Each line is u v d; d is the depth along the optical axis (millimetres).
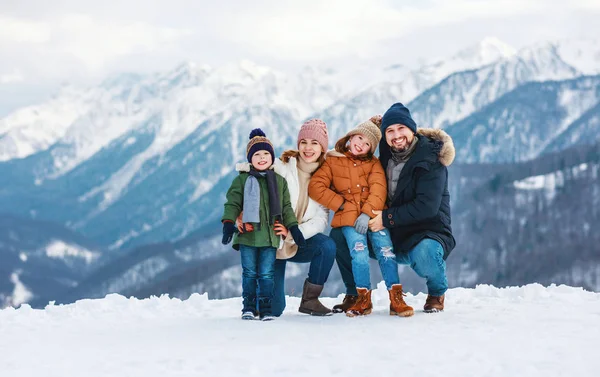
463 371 4172
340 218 6477
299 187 6656
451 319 5914
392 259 6355
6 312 7152
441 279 6395
